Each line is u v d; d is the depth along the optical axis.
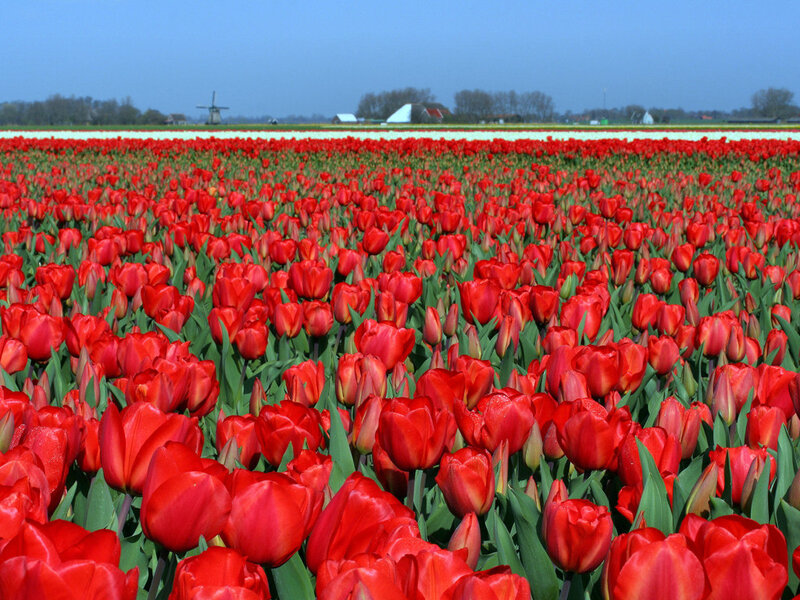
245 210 10.20
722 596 1.65
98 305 5.61
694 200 12.99
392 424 2.33
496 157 26.80
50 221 9.89
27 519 1.57
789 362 4.35
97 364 3.39
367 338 3.46
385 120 139.62
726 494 2.55
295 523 1.80
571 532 1.99
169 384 2.75
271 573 2.18
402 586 1.53
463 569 1.55
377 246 6.88
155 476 1.84
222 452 2.46
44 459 2.17
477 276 5.71
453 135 54.06
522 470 3.06
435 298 5.91
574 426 2.48
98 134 57.12
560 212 10.35
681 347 4.29
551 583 2.17
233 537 1.82
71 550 1.49
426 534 2.46
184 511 1.77
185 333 4.96
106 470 2.13
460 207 11.05
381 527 1.80
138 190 15.08
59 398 3.57
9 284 5.16
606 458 2.49
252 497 1.77
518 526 2.19
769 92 147.00
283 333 4.33
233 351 4.38
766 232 8.40
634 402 3.66
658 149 25.36
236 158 25.84
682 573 1.61
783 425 2.71
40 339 3.68
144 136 54.97
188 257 6.96
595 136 52.53
